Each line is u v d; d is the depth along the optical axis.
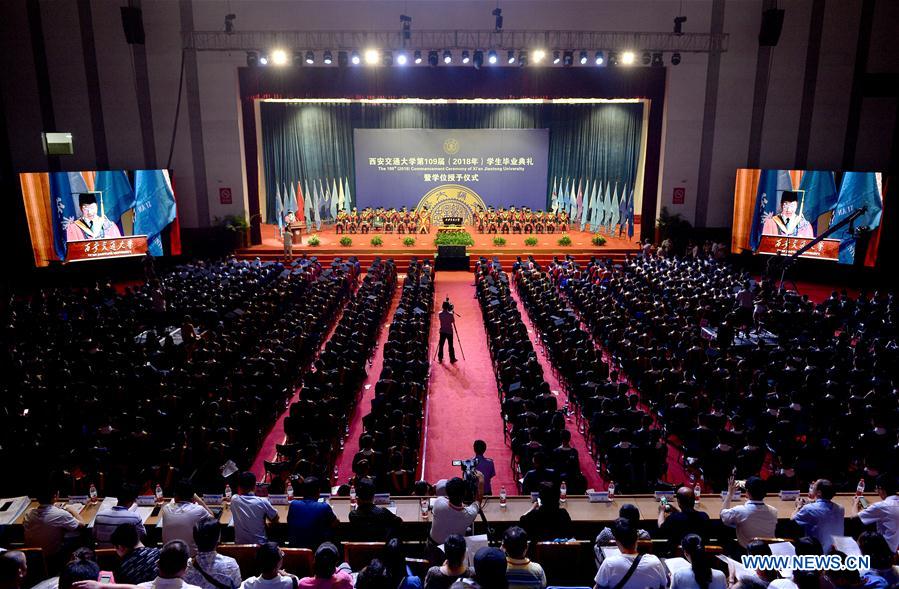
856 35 27.16
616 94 27.33
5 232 26.02
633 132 33.28
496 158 33.88
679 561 5.30
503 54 26.81
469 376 15.92
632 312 17.92
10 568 4.45
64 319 17.69
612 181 34.03
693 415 10.82
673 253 28.62
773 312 17.80
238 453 9.77
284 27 26.81
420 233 32.69
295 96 27.19
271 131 33.91
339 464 11.55
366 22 26.64
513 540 4.61
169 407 11.20
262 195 34.84
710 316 17.77
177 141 28.22
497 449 12.13
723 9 27.00
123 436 10.17
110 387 11.80
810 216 25.64
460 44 26.75
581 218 33.81
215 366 13.15
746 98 28.00
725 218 29.31
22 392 11.84
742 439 9.42
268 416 12.27
